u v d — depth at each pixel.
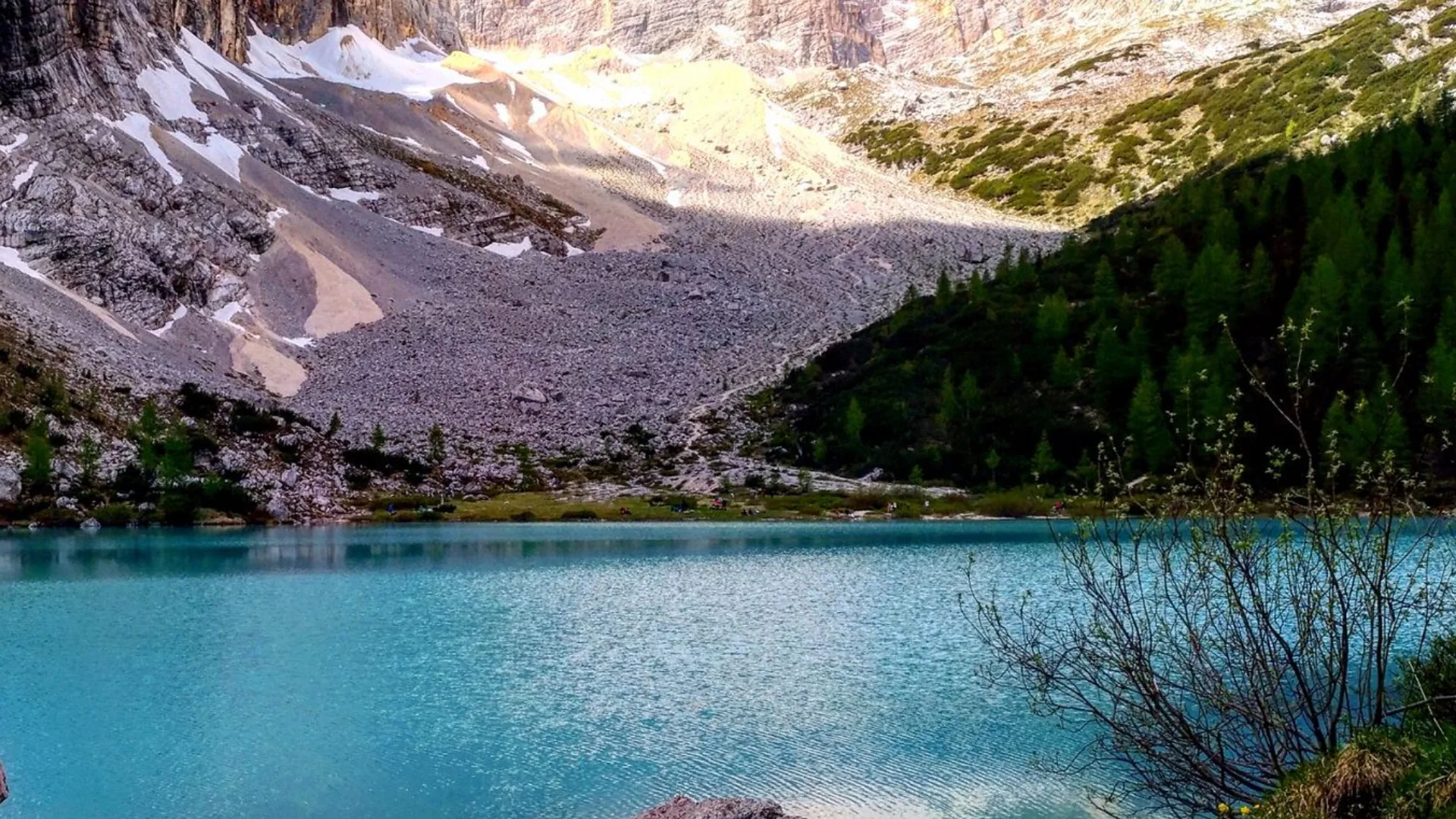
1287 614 28.02
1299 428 23.14
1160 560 24.73
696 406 171.75
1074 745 36.59
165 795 33.09
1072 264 178.25
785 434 155.25
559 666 48.78
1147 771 25.62
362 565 84.19
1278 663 23.56
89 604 64.94
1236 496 23.47
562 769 35.03
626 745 37.22
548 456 154.25
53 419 121.31
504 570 81.69
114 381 136.62
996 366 153.38
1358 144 174.38
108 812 31.66
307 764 35.50
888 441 146.00
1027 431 139.00
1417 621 41.81
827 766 34.78
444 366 179.12
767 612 62.34
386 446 148.12
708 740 37.88
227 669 48.72
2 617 60.44
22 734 38.94
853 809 31.16
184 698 43.81
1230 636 24.16
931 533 108.25
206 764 35.84
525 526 121.44
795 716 40.41
